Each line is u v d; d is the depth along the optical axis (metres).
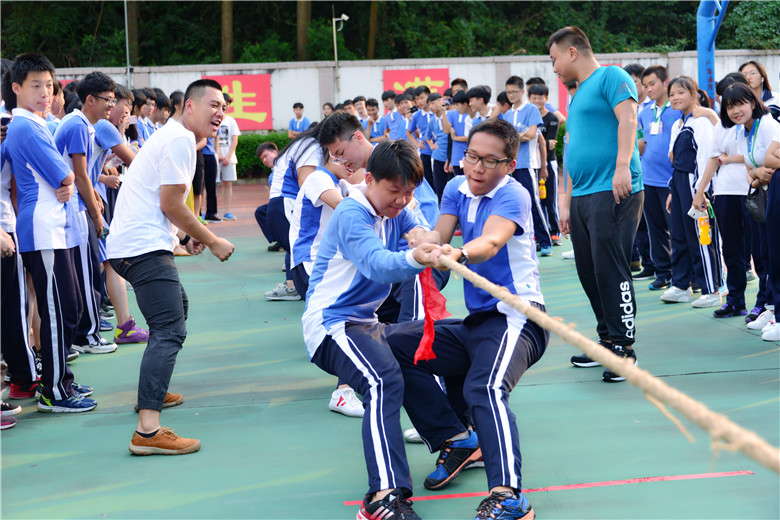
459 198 3.08
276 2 23.23
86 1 22.34
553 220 8.46
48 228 3.79
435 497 2.91
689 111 5.58
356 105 13.63
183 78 17.02
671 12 24.23
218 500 2.89
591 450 3.25
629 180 3.99
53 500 2.92
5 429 3.68
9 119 3.93
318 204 3.93
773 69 17.94
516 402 3.88
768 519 2.63
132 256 3.39
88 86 4.36
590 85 4.20
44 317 3.84
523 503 2.61
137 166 3.46
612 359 1.60
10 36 21.72
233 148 11.26
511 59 17.28
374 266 2.66
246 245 9.12
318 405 3.92
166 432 3.36
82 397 3.96
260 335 5.31
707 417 1.37
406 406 3.00
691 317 5.41
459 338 2.94
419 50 22.75
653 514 2.69
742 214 5.14
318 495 2.92
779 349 4.57
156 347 3.37
